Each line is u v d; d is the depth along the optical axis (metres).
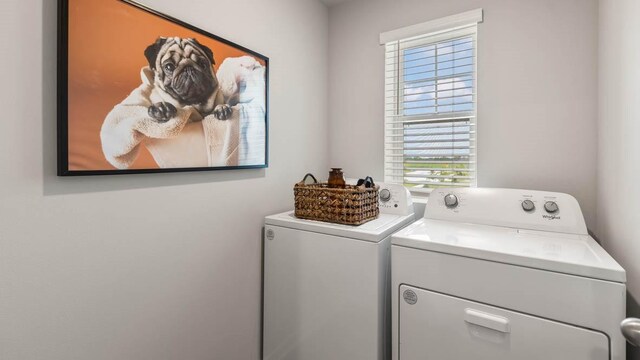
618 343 0.91
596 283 0.94
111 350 1.10
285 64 1.85
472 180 1.79
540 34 1.56
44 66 0.92
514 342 1.04
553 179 1.54
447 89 1.84
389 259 1.41
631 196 1.00
